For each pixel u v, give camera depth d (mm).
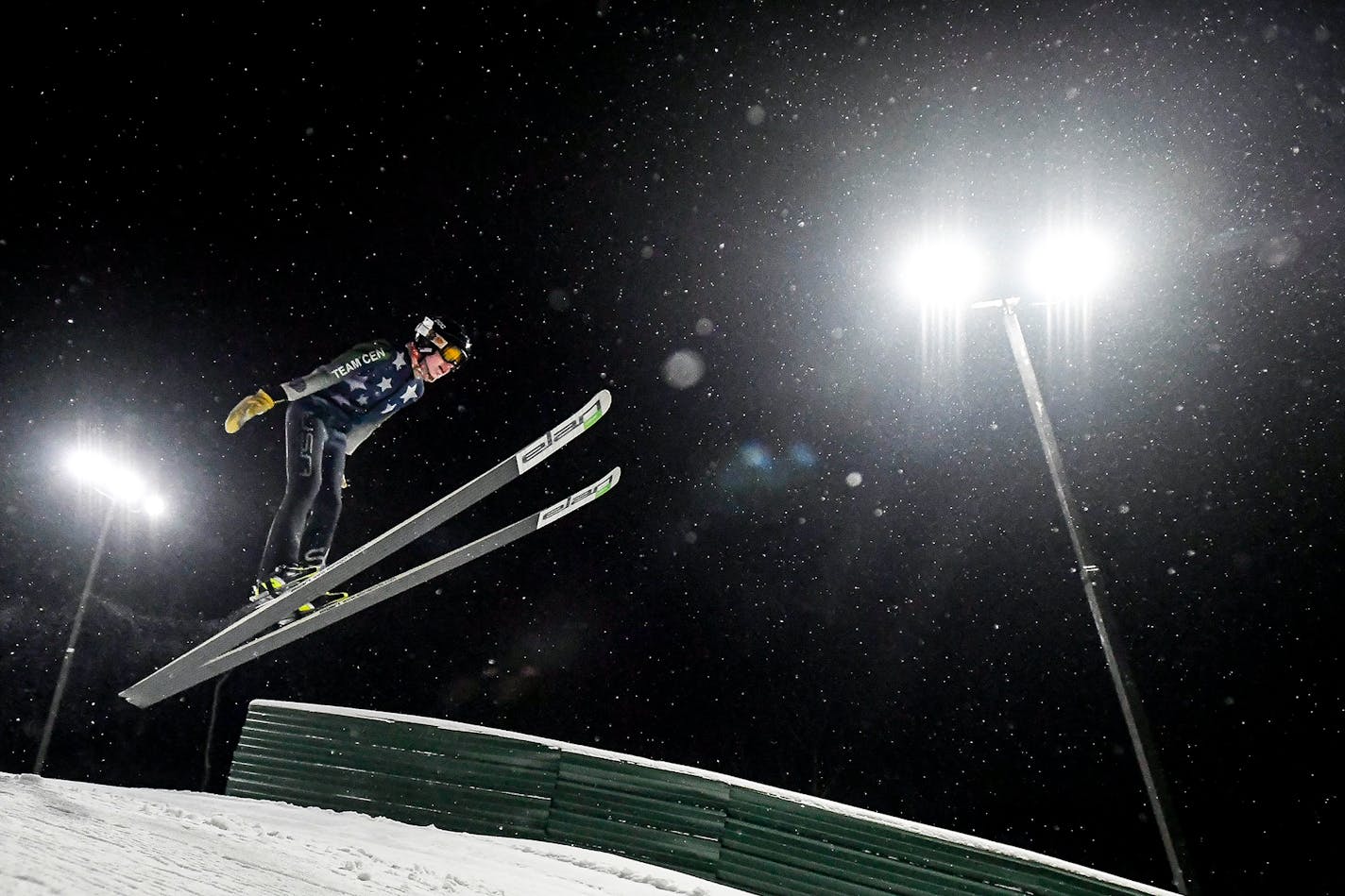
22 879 1620
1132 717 5758
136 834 2930
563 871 6152
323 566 4812
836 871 6535
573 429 5043
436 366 5074
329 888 3014
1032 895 6090
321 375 4785
